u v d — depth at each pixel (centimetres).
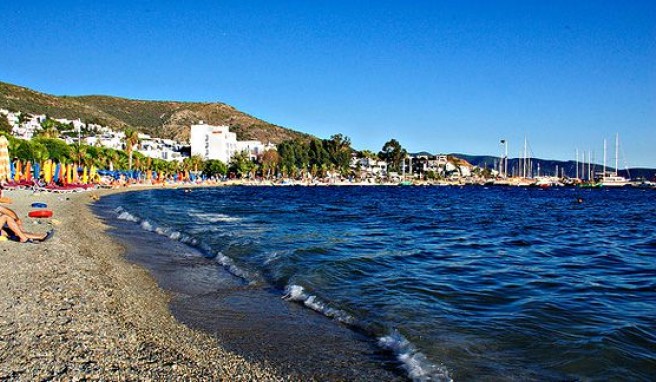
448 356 940
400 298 1367
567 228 3888
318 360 930
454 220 4484
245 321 1174
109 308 1147
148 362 841
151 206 5250
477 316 1198
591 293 1468
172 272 1730
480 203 8106
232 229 3073
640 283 1633
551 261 2130
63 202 4512
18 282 1269
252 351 970
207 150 18950
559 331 1076
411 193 13125
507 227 3875
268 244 2367
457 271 1812
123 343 917
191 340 1012
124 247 2228
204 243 2364
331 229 3306
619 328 1091
